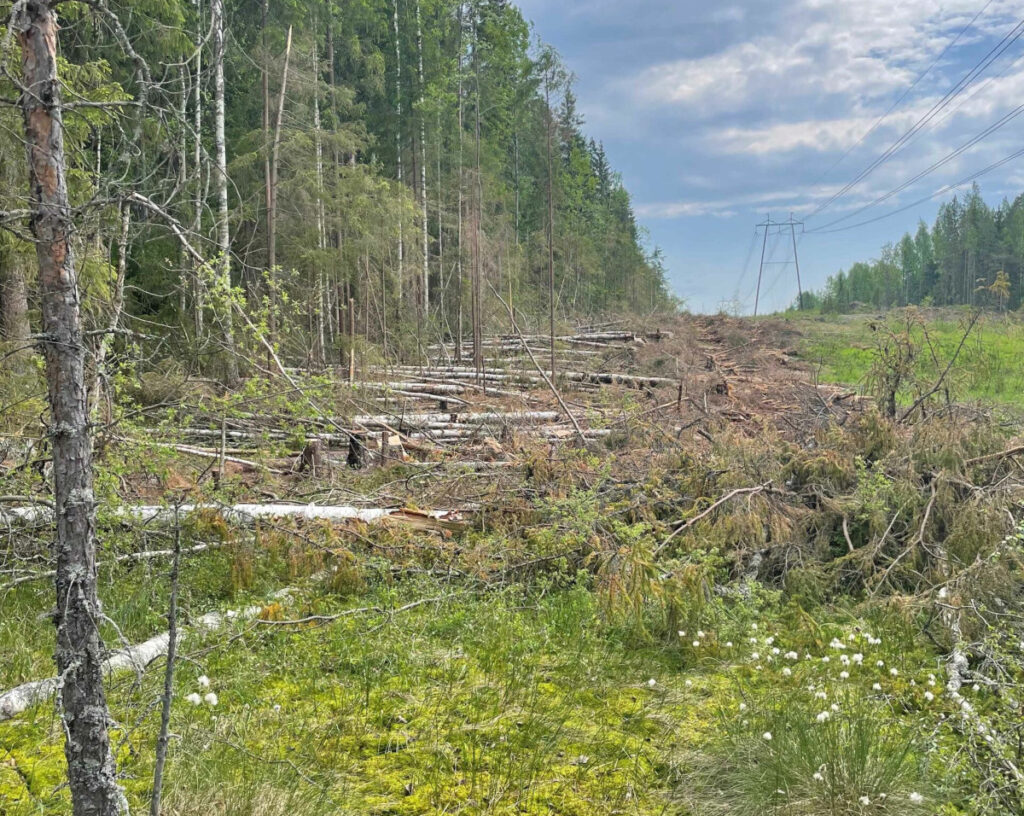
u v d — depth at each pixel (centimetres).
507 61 2709
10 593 545
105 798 257
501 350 2098
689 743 421
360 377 1457
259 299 866
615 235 4331
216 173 1444
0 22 259
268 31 1711
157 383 896
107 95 825
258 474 861
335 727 417
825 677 498
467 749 406
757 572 651
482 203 2500
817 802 361
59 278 251
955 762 393
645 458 871
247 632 505
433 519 724
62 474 253
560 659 518
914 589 620
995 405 1095
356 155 2506
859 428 795
